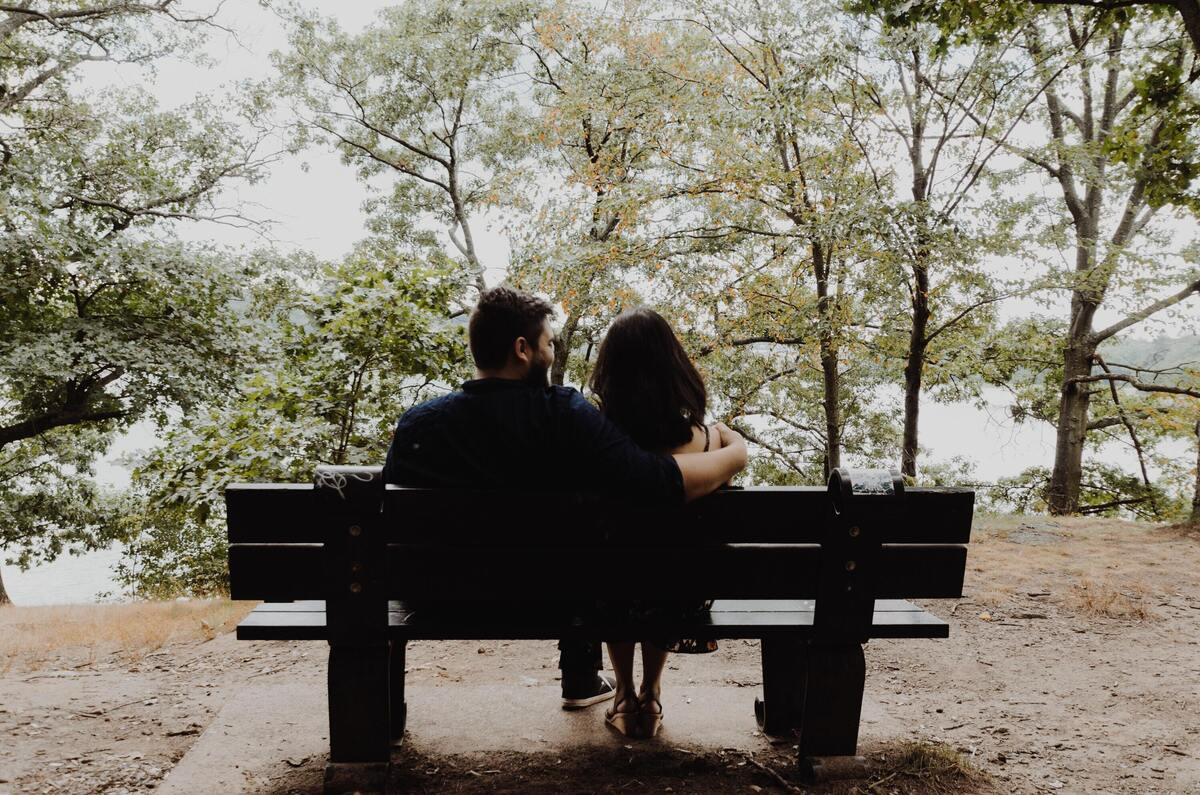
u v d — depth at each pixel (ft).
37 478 68.49
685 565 6.74
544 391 6.59
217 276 53.11
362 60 65.05
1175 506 65.77
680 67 46.42
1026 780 7.70
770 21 40.11
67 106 55.72
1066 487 59.31
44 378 50.57
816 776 7.13
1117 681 11.43
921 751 7.80
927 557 6.98
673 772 7.39
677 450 6.97
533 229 48.52
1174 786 7.67
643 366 7.02
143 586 59.82
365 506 6.33
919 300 43.91
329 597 6.48
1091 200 58.75
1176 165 27.45
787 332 49.34
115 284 53.31
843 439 70.44
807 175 43.78
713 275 46.70
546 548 6.59
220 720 8.59
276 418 19.72
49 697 9.88
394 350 20.30
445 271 21.91
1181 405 52.65
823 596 6.87
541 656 12.30
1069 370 59.67
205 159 61.31
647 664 8.21
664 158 45.62
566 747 7.95
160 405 55.88
